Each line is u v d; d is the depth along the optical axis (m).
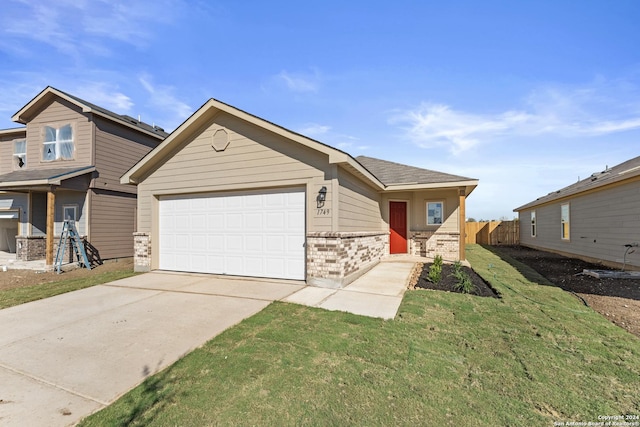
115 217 12.70
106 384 3.03
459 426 2.39
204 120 8.33
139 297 6.22
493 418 2.49
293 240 7.57
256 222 7.98
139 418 2.49
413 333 4.21
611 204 10.47
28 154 12.77
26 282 8.41
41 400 2.77
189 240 8.79
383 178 11.72
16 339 4.15
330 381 3.01
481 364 3.37
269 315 4.96
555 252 15.43
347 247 7.43
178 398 2.75
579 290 6.97
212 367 3.29
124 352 3.71
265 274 7.86
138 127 13.58
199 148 8.47
